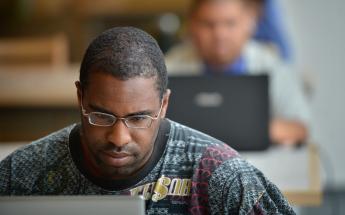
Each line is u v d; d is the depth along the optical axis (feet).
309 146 23.67
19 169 9.34
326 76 32.73
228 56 29.91
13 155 9.50
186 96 19.56
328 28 32.45
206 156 9.18
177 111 19.60
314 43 32.53
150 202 8.98
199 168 9.12
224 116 19.80
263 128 20.11
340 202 32.30
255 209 8.87
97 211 7.13
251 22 30.07
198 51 30.30
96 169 8.93
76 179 9.09
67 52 34.65
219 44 29.76
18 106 33.19
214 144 9.38
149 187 8.99
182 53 30.86
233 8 29.45
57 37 34.04
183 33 31.94
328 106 32.94
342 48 32.50
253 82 19.83
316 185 18.48
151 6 34.24
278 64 30.32
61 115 33.99
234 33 29.68
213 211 9.07
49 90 32.12
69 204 7.14
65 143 9.34
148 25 34.19
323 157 33.12
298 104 29.32
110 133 8.05
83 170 9.04
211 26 29.73
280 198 9.07
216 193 9.02
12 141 34.19
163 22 32.81
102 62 7.88
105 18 35.29
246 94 19.84
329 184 33.17
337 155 33.14
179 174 9.09
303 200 18.13
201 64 30.30
